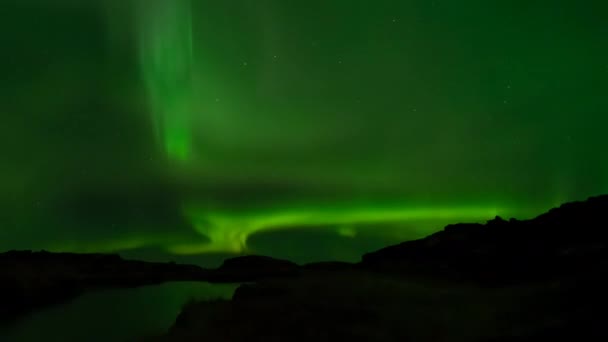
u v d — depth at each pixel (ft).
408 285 37.37
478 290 34.71
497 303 28.45
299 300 30.99
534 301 26.53
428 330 23.66
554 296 26.18
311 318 26.32
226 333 24.36
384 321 25.52
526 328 21.24
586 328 18.67
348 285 36.96
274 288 35.37
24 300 34.88
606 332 17.80
